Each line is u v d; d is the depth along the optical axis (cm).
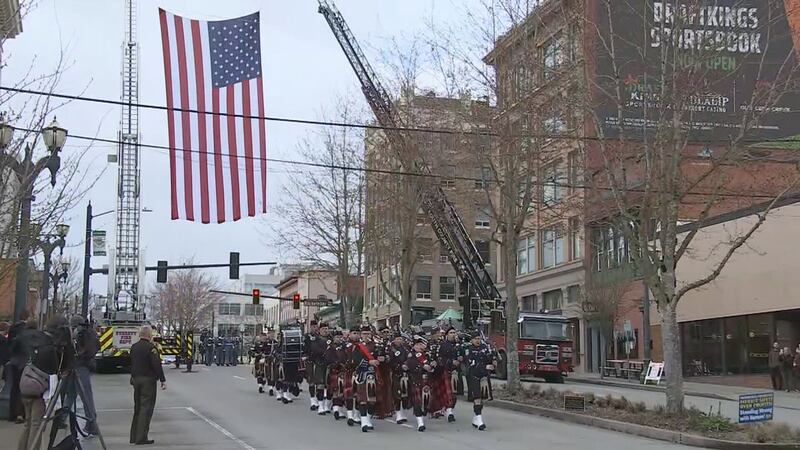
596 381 3525
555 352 3269
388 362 1662
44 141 1581
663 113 1706
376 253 3791
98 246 4075
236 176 2356
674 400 1627
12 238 1377
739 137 1741
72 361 1205
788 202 2880
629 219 1794
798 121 3031
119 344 3472
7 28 1363
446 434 1502
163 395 2306
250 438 1410
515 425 1659
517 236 2442
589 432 1566
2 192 1327
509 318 2277
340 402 1736
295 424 1638
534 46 2228
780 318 3011
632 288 3906
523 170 2644
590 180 2100
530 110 2231
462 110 2362
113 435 1435
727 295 3269
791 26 2464
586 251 4147
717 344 3362
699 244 3431
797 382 2812
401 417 1680
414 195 3241
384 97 3219
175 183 2325
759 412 1542
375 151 3544
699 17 1978
